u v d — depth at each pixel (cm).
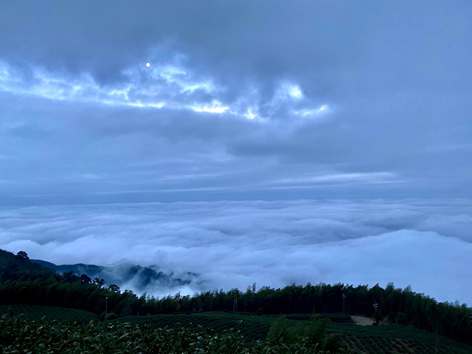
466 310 6594
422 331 6197
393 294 7981
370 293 8556
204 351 775
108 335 827
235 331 922
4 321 977
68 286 8306
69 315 7044
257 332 4959
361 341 4794
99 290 8475
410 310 7275
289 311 8762
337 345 1342
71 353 750
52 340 868
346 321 7325
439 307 6750
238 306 8869
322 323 1404
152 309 7969
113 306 8006
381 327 6372
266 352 789
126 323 946
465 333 5994
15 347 810
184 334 863
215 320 5600
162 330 895
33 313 6856
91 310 7875
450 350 4862
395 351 4556
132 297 8394
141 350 784
